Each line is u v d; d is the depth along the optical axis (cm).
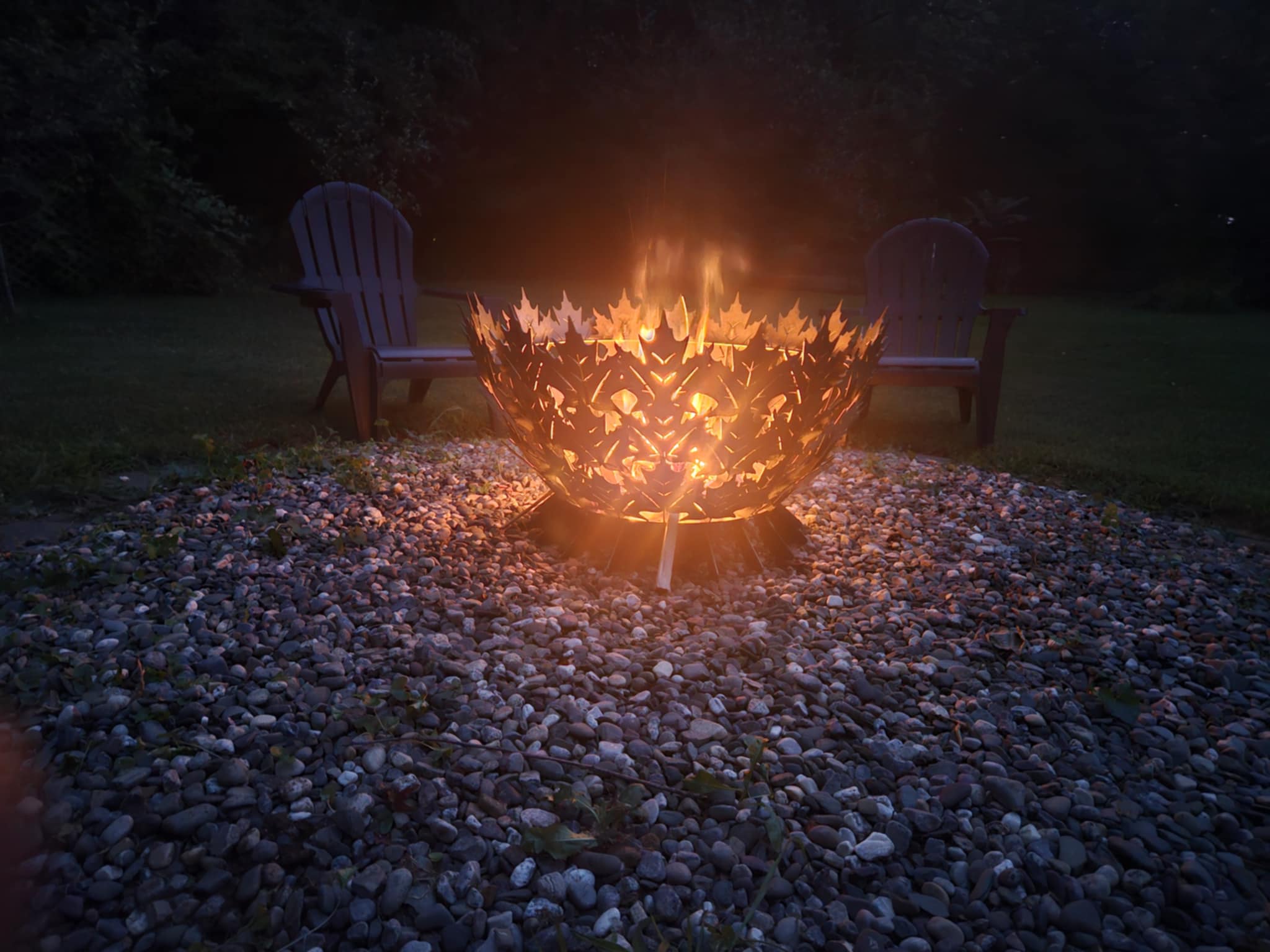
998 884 136
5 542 253
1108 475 368
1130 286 1557
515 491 313
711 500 224
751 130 1404
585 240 1595
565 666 187
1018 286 1620
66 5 945
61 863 129
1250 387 606
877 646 206
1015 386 606
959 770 161
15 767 147
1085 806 153
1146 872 140
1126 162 1577
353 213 427
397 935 122
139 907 125
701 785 150
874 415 492
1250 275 1333
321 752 157
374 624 204
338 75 1187
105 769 149
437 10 1416
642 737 168
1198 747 174
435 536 261
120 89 903
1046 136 1664
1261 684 197
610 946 118
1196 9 1537
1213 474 378
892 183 1617
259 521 262
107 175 919
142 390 470
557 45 1482
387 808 144
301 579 225
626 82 1427
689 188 1410
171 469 321
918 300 466
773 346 270
